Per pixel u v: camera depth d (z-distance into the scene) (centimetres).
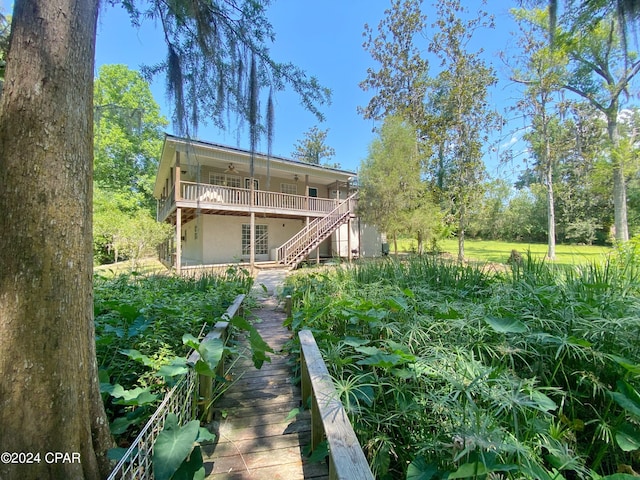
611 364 170
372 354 165
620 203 982
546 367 184
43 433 95
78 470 105
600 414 160
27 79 96
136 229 923
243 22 230
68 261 104
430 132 1380
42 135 96
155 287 470
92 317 120
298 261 1162
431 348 187
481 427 118
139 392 146
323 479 154
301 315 300
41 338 96
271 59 249
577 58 934
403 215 1122
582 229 1691
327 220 1307
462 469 100
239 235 1272
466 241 1986
